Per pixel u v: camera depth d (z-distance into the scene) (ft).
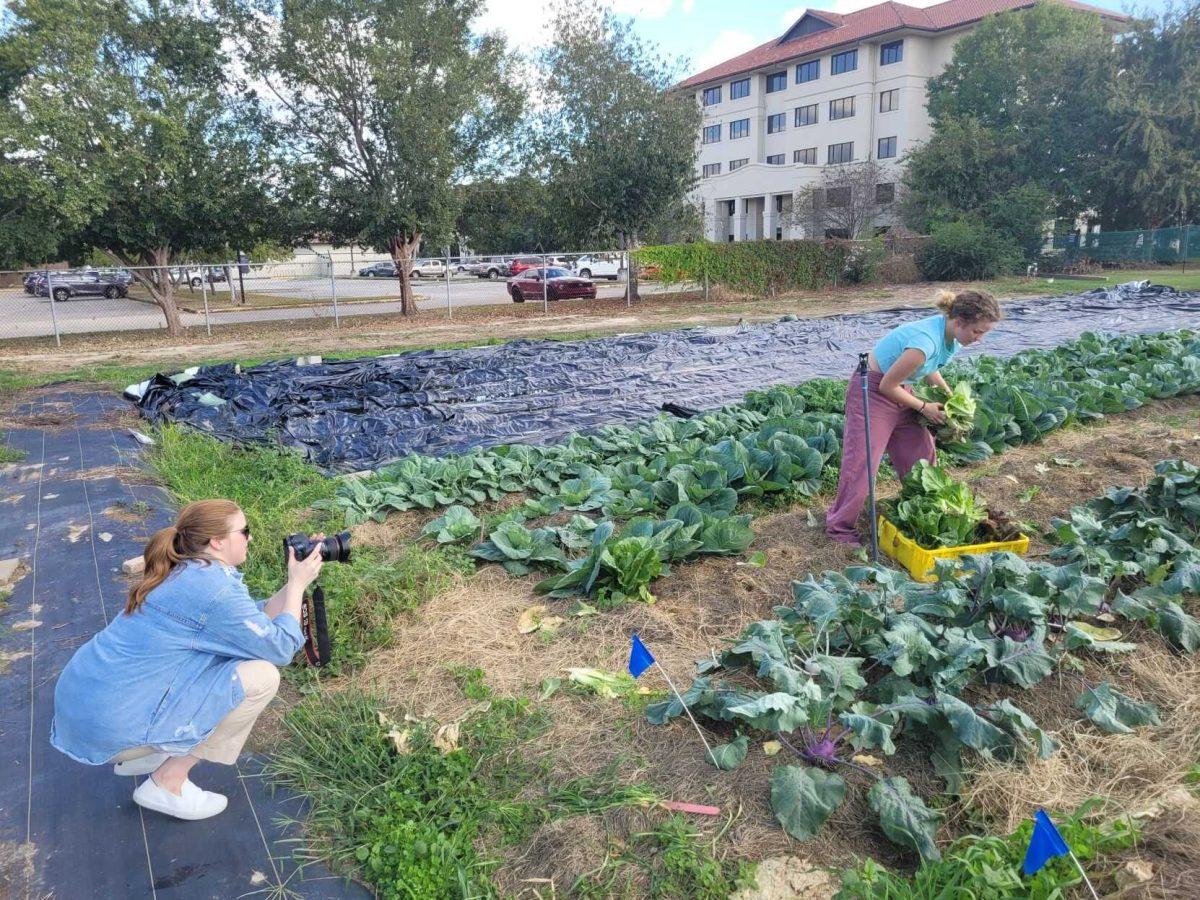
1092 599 13.08
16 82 56.34
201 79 67.10
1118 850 9.19
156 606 9.73
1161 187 111.86
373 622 14.96
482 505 22.03
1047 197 109.60
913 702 10.80
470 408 33.09
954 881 8.63
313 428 29.99
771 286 93.09
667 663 13.61
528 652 14.19
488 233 91.45
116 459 26.86
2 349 61.98
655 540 16.85
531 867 9.47
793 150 171.32
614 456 24.85
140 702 9.55
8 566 18.12
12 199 55.88
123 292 113.70
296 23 67.05
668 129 88.94
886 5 158.92
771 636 11.98
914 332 16.60
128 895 9.33
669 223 95.30
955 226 104.01
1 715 12.76
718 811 10.11
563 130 90.02
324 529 19.98
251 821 10.47
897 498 18.34
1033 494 20.72
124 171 58.65
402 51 69.56
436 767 11.05
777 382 37.93
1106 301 65.46
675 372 40.06
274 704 12.86
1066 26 122.01
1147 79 112.68
